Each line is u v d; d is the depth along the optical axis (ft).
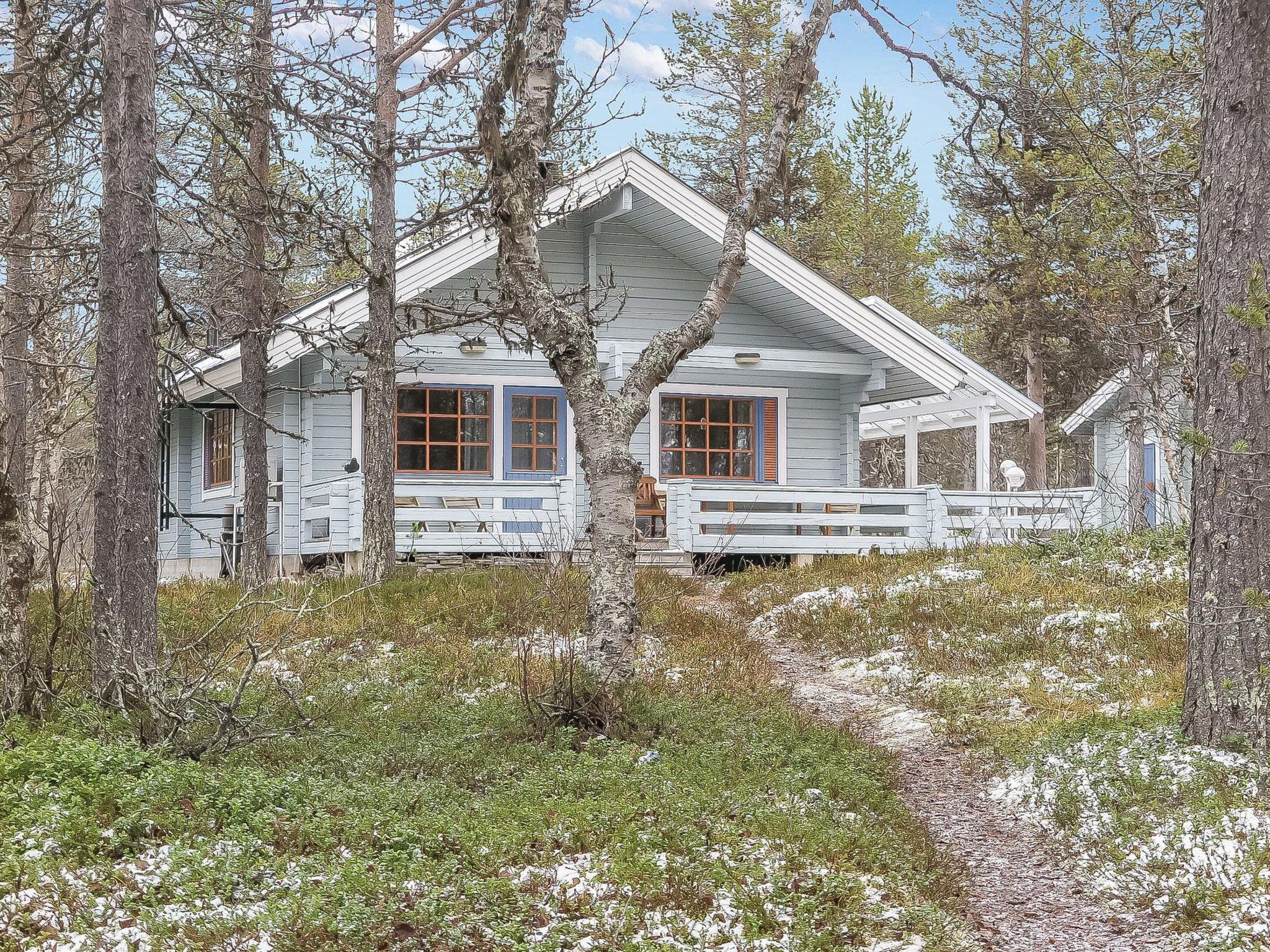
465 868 19.66
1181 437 23.94
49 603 45.21
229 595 52.65
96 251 40.34
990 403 75.61
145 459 32.76
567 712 30.86
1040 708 35.24
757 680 39.19
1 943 15.92
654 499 67.21
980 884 23.12
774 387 74.95
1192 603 28.58
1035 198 105.60
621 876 19.26
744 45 125.39
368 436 54.49
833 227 142.72
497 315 53.36
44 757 22.74
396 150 54.29
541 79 33.12
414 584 52.13
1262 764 26.04
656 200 65.98
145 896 17.69
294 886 18.42
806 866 20.92
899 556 63.21
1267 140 28.04
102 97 34.17
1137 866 22.76
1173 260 54.95
